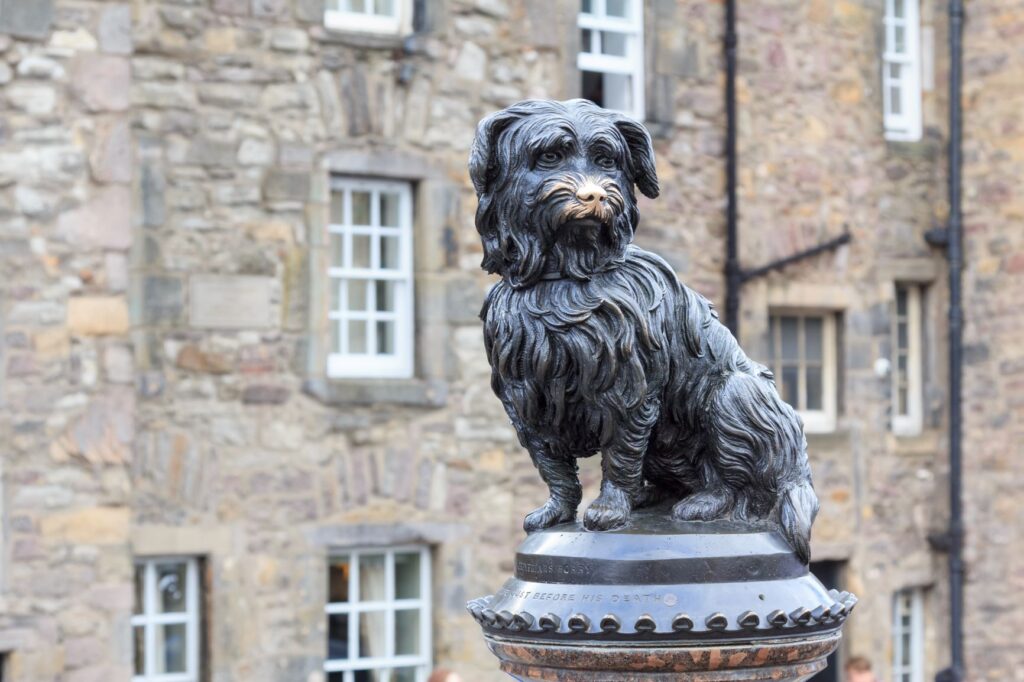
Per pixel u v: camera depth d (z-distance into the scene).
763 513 3.05
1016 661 15.20
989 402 15.46
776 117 14.80
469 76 12.88
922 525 15.62
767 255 14.68
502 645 2.92
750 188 14.62
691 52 14.38
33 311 10.66
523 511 13.01
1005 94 15.41
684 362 3.05
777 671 2.83
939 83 15.95
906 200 15.59
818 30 15.05
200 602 11.84
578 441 3.08
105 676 10.73
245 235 11.93
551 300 2.96
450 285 12.74
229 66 11.93
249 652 11.79
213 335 11.77
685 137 14.34
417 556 12.70
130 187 11.14
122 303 10.91
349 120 12.35
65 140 10.81
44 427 10.64
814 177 14.98
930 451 15.72
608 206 2.88
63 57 10.82
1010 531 15.27
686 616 2.74
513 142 2.95
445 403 12.63
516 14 13.12
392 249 12.81
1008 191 15.38
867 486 15.27
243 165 11.95
